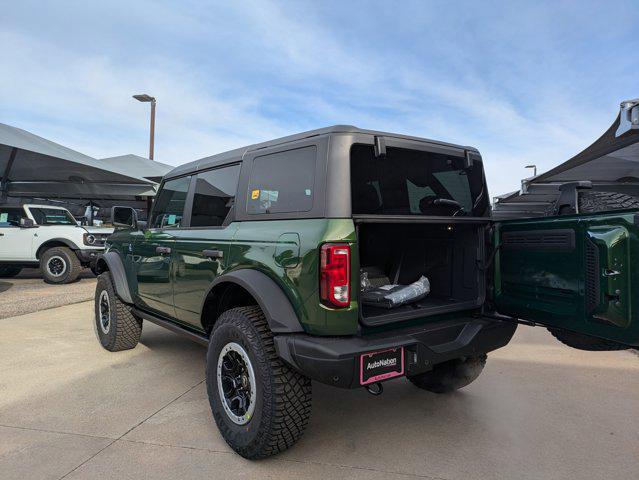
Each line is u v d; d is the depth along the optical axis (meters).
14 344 4.79
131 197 13.59
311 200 2.35
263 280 2.45
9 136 9.12
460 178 3.03
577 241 2.33
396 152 2.75
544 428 2.90
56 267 9.53
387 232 3.14
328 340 2.21
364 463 2.48
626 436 2.79
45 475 2.33
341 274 2.18
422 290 2.80
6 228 9.65
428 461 2.50
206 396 3.40
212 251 2.90
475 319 2.81
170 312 3.55
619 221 2.13
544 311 2.53
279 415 2.31
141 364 4.14
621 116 3.29
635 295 2.07
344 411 3.16
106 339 4.46
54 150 9.87
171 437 2.76
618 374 3.90
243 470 2.40
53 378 3.76
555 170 8.00
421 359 2.37
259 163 2.79
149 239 3.80
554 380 3.77
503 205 12.71
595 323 2.26
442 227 3.02
